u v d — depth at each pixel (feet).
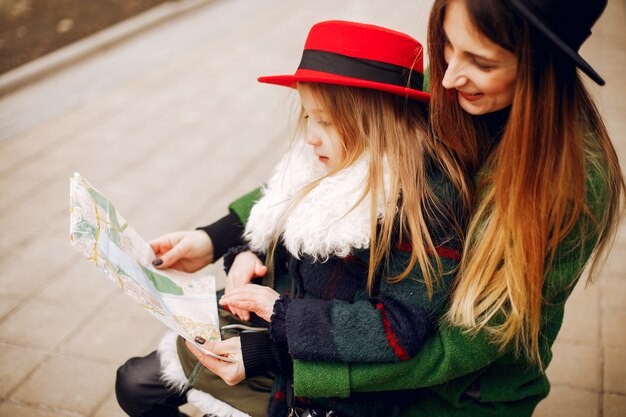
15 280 8.31
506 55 3.03
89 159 11.58
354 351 3.49
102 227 3.84
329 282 3.95
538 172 3.19
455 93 3.57
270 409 3.97
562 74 3.07
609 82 14.79
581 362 6.81
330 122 3.89
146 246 4.49
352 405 3.89
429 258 3.52
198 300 4.35
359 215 3.63
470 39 3.03
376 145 3.71
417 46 3.87
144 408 4.46
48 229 9.48
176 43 18.60
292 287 4.21
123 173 11.07
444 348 3.51
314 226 3.69
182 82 15.37
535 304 3.35
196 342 3.75
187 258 4.75
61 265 8.65
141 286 3.76
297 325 3.58
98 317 7.69
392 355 3.47
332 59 3.77
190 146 12.08
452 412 3.98
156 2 22.71
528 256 3.28
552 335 4.00
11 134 12.62
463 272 3.53
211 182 10.80
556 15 2.92
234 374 3.76
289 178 4.30
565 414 6.20
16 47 18.01
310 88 3.84
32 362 6.95
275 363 3.79
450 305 3.58
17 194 10.42
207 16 21.62
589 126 3.40
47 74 15.85
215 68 16.29
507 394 3.93
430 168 3.74
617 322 7.40
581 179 3.19
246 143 12.16
